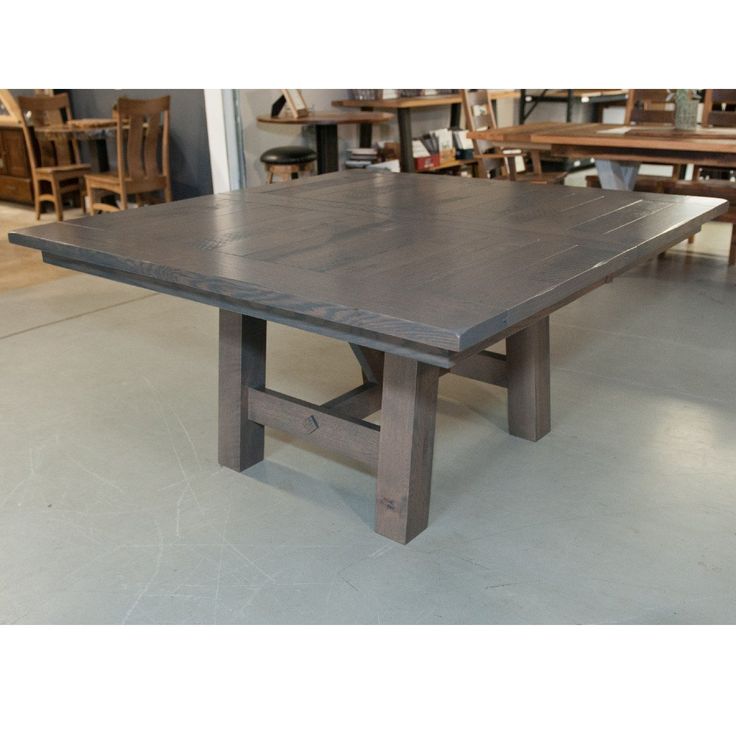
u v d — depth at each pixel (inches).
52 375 141.6
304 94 263.9
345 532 95.5
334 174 142.5
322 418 98.3
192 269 80.3
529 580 86.5
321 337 158.9
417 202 114.6
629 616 80.9
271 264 82.4
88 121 268.7
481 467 109.0
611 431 118.7
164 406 128.7
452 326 64.2
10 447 116.1
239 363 104.0
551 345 152.9
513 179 221.3
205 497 103.0
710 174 243.8
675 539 93.2
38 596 84.7
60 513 99.7
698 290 185.2
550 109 345.4
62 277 204.8
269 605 83.0
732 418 122.4
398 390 88.7
